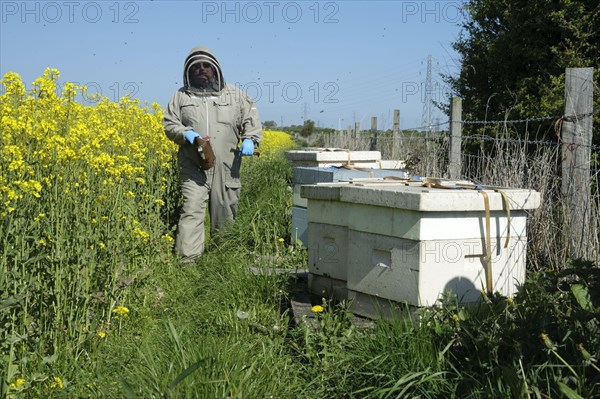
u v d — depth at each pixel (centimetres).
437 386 382
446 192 449
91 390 411
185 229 790
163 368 403
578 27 1005
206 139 786
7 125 483
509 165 698
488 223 462
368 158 892
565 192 590
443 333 411
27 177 480
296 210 754
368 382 411
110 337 510
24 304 450
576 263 432
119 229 603
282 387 412
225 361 407
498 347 375
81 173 571
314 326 485
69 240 502
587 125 583
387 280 475
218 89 817
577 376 337
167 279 688
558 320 378
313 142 3241
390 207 466
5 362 411
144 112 969
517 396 339
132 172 694
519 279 487
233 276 630
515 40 1093
